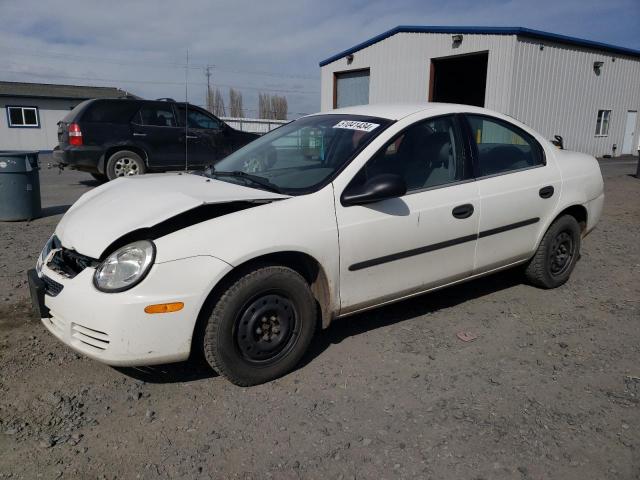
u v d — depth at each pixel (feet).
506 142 13.83
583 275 16.80
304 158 11.96
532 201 13.67
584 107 68.39
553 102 63.26
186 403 9.55
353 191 10.73
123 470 7.84
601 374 10.65
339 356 11.30
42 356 11.08
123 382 10.19
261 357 9.98
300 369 10.75
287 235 9.78
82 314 8.89
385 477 7.73
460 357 11.30
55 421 8.95
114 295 8.71
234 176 11.95
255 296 9.68
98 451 8.25
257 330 9.83
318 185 10.59
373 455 8.20
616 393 9.96
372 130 11.69
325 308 10.82
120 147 33.91
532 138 14.42
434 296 14.75
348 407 9.45
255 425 8.93
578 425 8.96
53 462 7.97
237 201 9.82
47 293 9.68
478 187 12.62
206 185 11.02
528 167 13.99
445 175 12.30
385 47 68.95
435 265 12.09
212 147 36.76
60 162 33.88
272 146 13.01
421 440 8.55
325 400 9.66
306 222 10.07
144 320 8.75
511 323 13.04
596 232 23.17
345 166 10.91
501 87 57.82
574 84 65.57
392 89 69.00
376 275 11.19
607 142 74.95
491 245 13.08
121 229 9.30
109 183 12.89
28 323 12.64
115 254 9.02
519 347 11.79
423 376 10.51
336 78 78.64
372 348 11.66
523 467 7.94
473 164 12.77
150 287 8.75
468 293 15.03
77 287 9.05
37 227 23.06
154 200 10.10
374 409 9.39
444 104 13.26
